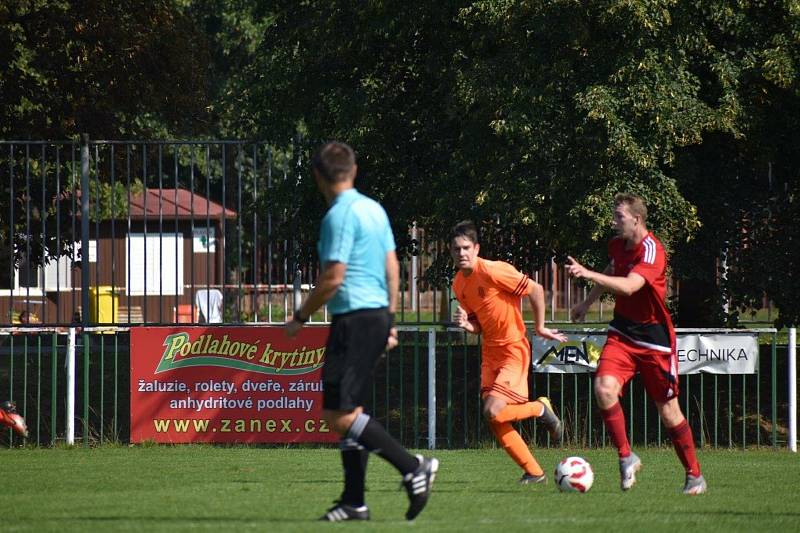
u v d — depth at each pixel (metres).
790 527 21.88
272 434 45.47
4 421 38.78
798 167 53.53
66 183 70.31
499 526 20.48
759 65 47.59
